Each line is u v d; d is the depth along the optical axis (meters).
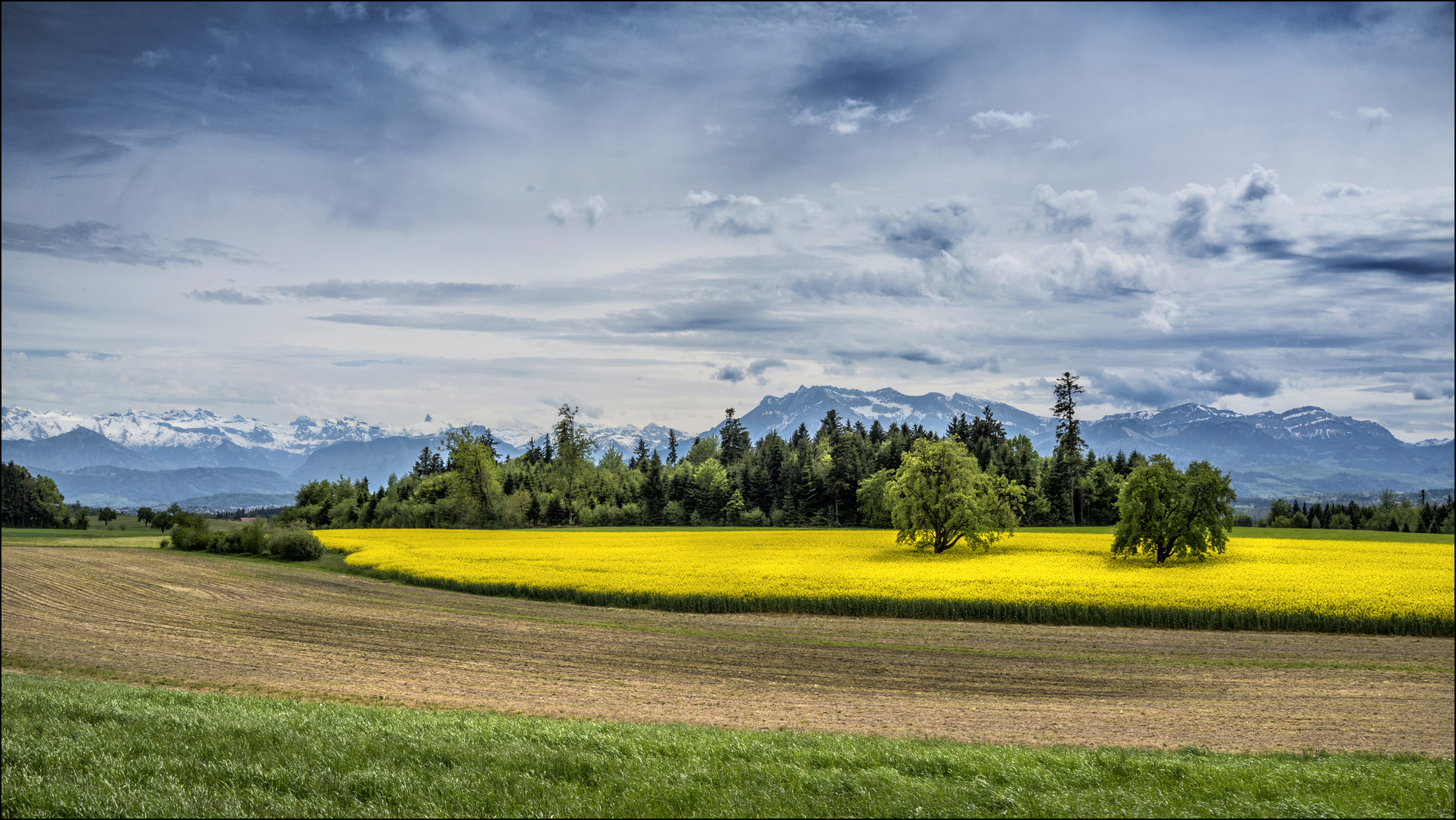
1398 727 17.97
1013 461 109.31
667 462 155.25
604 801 9.02
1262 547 59.94
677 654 26.22
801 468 119.06
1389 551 56.56
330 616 34.44
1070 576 41.16
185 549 69.81
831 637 29.67
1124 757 12.11
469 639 29.03
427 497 109.88
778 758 11.33
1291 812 9.30
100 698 15.52
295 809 8.59
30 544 75.56
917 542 63.69
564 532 91.94
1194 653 26.83
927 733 16.94
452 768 10.25
